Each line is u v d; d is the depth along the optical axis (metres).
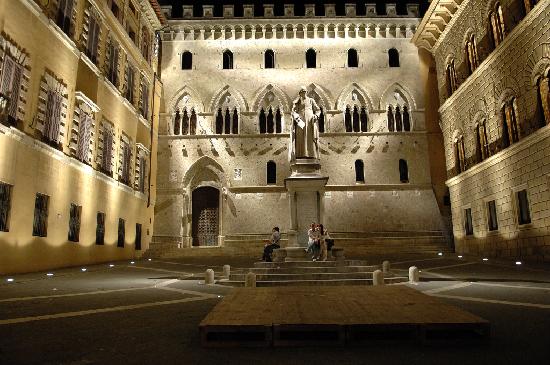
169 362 5.98
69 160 24.56
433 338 6.68
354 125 43.03
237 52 43.78
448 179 36.28
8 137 19.14
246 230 39.88
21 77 20.31
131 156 35.12
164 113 42.38
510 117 26.81
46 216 22.34
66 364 5.91
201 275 21.09
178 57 43.66
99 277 19.81
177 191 40.69
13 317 9.55
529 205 24.66
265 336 6.65
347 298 9.50
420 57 43.59
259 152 41.56
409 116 42.84
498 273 19.75
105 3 29.69
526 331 7.63
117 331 8.05
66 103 24.53
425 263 25.73
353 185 40.75
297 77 43.22
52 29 22.83
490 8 29.02
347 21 43.97
